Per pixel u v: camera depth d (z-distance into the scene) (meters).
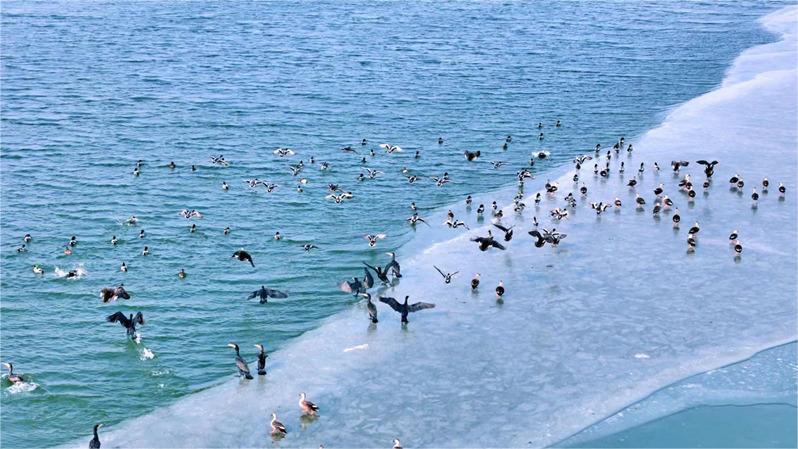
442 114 107.19
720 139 95.00
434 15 179.75
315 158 90.25
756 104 108.88
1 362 52.06
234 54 138.38
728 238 69.50
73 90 115.12
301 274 64.38
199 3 188.25
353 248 69.06
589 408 47.56
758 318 56.78
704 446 44.25
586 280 62.53
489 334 55.38
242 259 59.34
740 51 146.62
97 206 76.62
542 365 51.84
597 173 85.12
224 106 109.06
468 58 138.50
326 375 51.16
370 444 44.91
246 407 48.16
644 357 52.41
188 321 57.44
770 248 67.56
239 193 80.50
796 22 177.00
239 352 53.69
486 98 114.94
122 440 45.31
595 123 104.12
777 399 48.12
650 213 75.25
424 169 87.69
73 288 61.75
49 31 153.38
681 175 84.31
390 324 57.03
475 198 80.25
